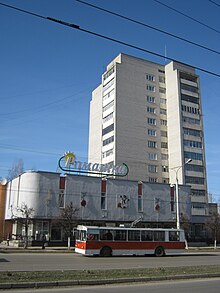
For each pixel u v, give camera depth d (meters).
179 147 69.19
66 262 21.50
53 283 11.87
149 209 48.84
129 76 72.31
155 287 12.09
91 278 13.04
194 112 73.19
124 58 72.69
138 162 68.25
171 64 75.38
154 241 30.02
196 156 70.31
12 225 52.84
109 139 69.56
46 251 33.47
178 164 68.81
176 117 71.38
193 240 57.56
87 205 44.59
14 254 28.30
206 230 59.22
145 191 49.25
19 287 11.27
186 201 52.62
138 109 71.44
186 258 27.33
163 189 50.75
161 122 73.69
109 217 45.69
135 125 70.06
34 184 42.56
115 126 67.88
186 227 50.69
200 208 67.06
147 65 75.50
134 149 68.50
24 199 42.59
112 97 70.69
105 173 49.34
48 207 42.50
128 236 29.28
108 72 74.06
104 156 70.50
